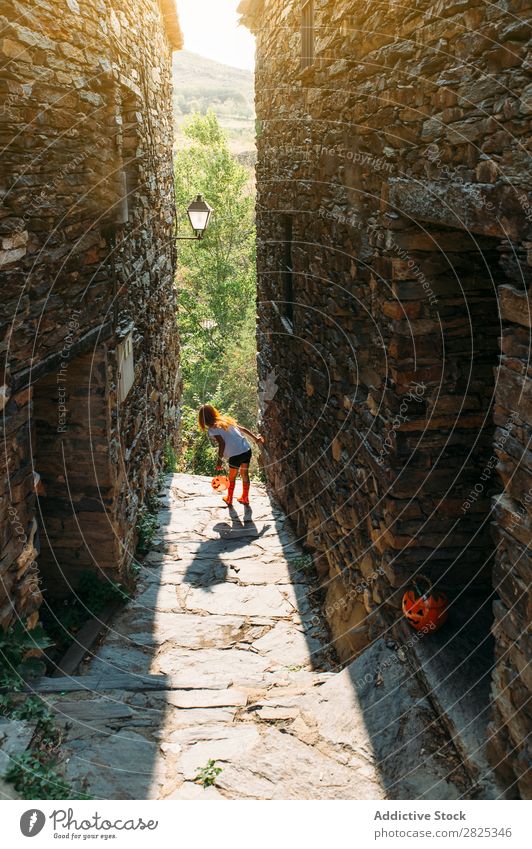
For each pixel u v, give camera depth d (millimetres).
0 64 3539
